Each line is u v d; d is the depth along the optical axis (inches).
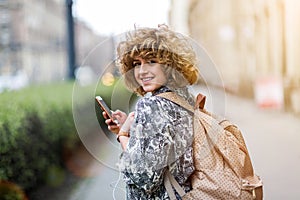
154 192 97.6
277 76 787.4
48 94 441.4
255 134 512.4
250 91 978.1
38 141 280.4
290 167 342.0
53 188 298.7
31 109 289.6
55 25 2293.3
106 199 270.7
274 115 682.8
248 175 103.3
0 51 1752.0
